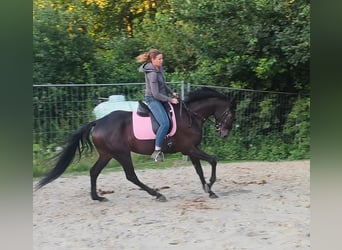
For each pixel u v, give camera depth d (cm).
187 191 835
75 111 1084
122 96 1112
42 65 1259
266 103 1259
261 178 940
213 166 764
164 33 1454
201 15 1259
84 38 1314
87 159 1052
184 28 1394
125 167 756
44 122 1054
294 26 1199
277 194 797
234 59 1265
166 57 1448
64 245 575
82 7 1622
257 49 1250
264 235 589
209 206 724
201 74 1310
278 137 1280
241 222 641
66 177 977
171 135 746
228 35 1272
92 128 766
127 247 564
